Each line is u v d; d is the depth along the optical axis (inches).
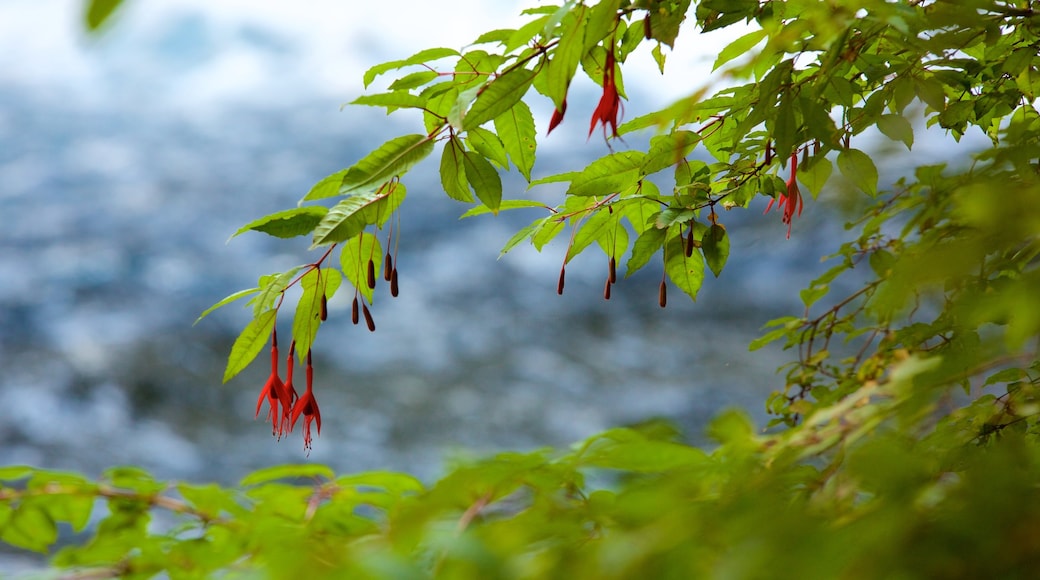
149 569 64.0
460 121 66.6
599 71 69.7
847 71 69.8
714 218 71.7
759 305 355.3
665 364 332.5
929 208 68.4
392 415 305.1
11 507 65.1
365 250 69.4
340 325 361.7
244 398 315.9
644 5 67.7
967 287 67.2
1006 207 42.6
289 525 63.4
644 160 70.0
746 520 44.6
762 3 69.4
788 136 68.3
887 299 46.4
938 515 44.5
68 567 64.1
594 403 312.7
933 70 70.4
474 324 367.2
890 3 63.0
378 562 45.6
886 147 62.6
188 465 278.2
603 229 72.5
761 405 296.5
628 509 50.0
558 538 56.5
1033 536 40.4
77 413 296.7
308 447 69.7
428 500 53.7
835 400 67.9
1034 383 66.0
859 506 52.9
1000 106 73.3
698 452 59.6
